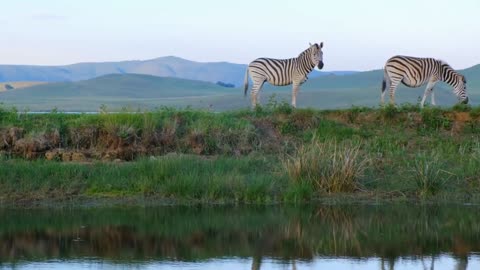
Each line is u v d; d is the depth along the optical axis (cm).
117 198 3947
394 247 3116
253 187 4000
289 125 4988
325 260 2898
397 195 4119
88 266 2788
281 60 5884
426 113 5159
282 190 4094
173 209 3800
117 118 4731
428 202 4016
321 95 12950
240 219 3609
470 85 14788
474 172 4331
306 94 13125
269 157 4559
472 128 5084
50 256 2927
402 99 11619
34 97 17750
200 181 4041
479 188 4194
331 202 3981
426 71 5653
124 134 4575
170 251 3025
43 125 4694
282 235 3322
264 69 5866
